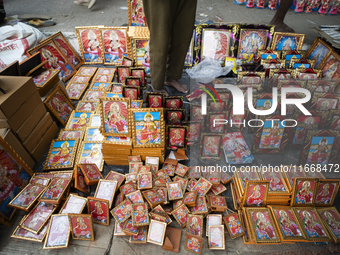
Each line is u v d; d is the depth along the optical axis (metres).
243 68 3.64
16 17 4.57
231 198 2.30
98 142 2.71
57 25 4.34
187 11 2.76
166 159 2.58
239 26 3.62
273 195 2.13
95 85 3.61
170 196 2.21
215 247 1.91
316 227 1.98
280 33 3.60
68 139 2.71
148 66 3.82
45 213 2.08
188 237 1.92
